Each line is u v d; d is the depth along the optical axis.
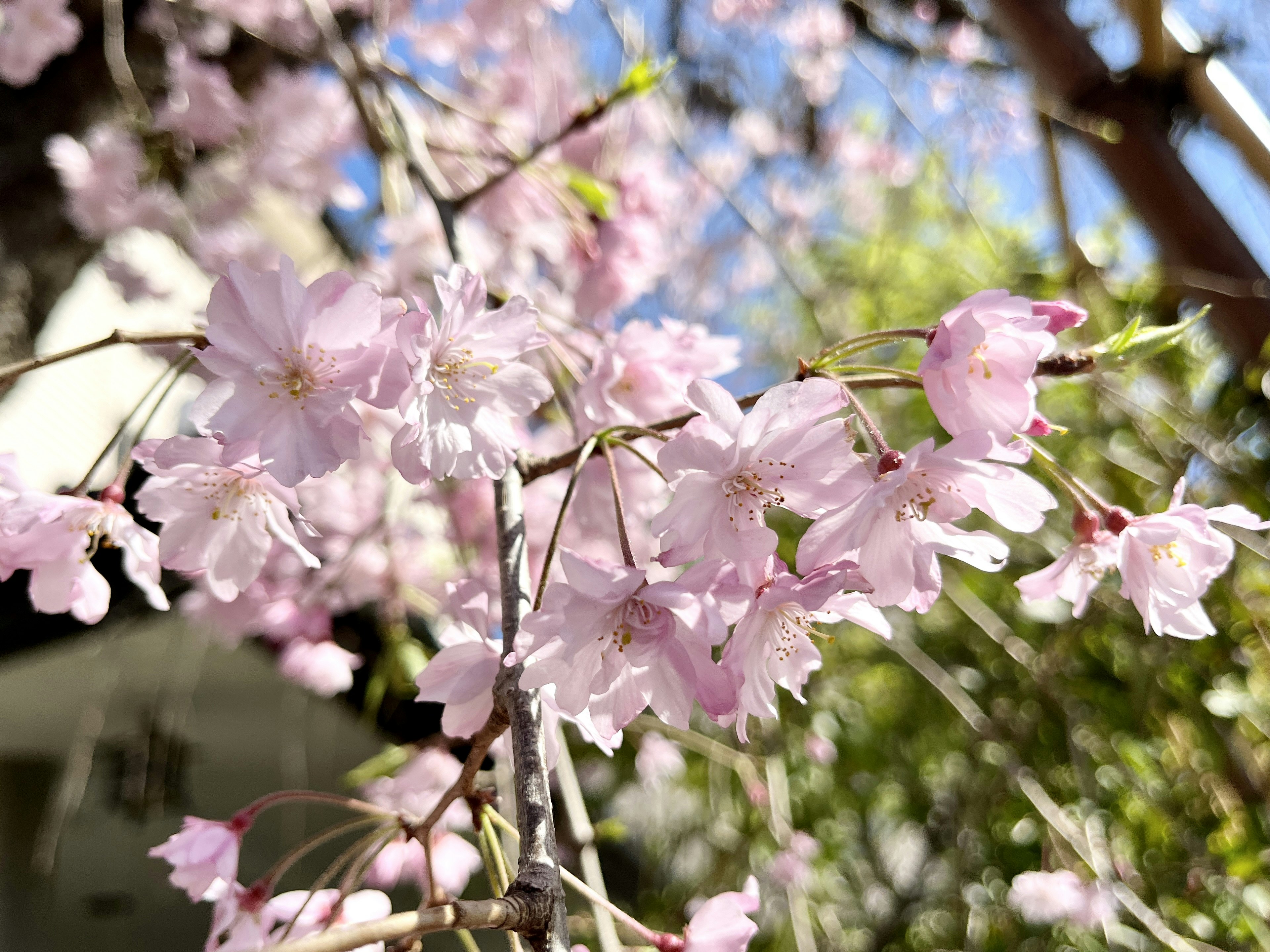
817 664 0.16
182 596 0.33
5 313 0.36
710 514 0.14
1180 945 0.35
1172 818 0.45
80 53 0.41
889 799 0.60
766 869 0.51
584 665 0.14
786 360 0.73
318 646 0.34
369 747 0.50
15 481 0.17
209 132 0.38
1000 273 0.51
